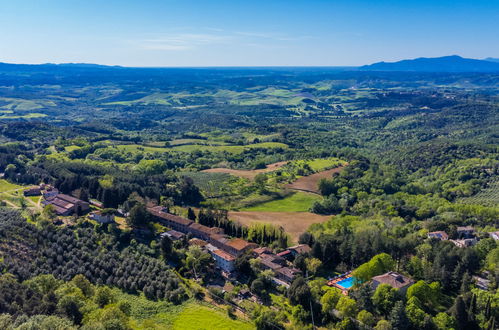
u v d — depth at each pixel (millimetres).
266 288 160875
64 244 176625
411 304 133750
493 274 158125
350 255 179000
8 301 124250
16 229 177750
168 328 136875
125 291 158750
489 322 130000
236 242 191250
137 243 189750
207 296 157000
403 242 177875
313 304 144000
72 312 126625
